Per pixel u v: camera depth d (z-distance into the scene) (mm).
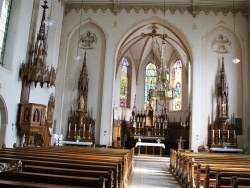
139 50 30359
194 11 21016
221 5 21078
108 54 21109
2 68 12727
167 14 21266
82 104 20078
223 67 20016
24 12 14938
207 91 20172
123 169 8234
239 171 5941
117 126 25781
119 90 29016
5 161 5512
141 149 24672
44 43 15250
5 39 14023
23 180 4168
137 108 30578
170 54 30062
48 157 6535
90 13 21703
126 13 21531
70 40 21656
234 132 19031
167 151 25812
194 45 20812
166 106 29484
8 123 13367
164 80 21484
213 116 19766
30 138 14445
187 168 9438
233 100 19859
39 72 14797
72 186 3689
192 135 19594
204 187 6602
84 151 10172
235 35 20781
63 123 20406
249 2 20297
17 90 14266
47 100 18516
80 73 20938
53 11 19328
